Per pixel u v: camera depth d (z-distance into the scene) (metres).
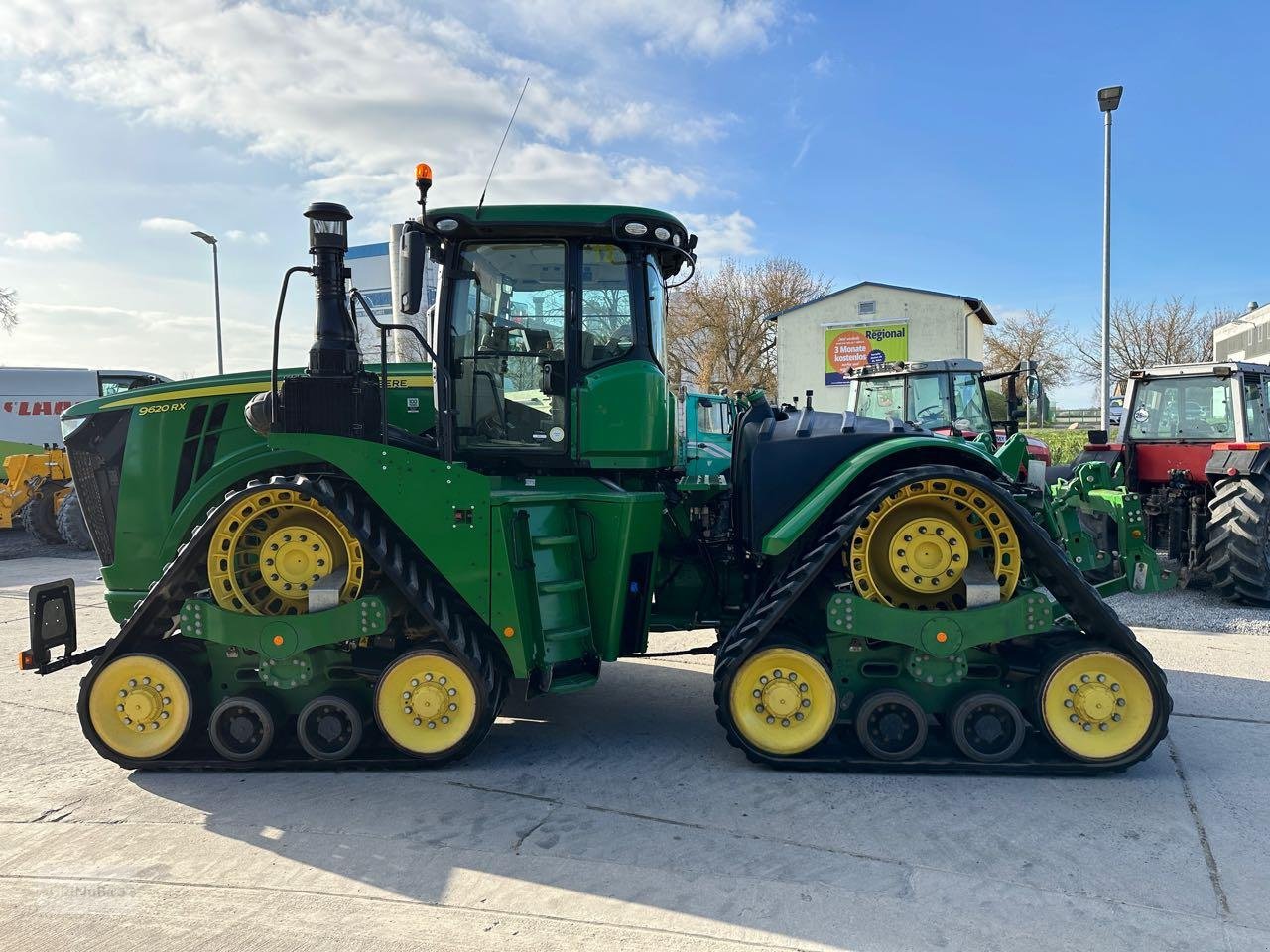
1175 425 7.84
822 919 2.59
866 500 3.67
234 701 3.80
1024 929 2.53
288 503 3.76
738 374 39.97
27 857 3.05
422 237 3.88
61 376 16.48
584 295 4.11
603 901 2.70
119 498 4.38
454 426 4.11
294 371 4.34
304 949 2.47
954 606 3.81
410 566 3.74
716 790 3.56
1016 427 10.60
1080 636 3.78
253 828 3.25
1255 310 37.81
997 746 3.68
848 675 3.82
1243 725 4.25
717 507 4.73
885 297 30.34
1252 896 2.69
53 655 5.84
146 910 2.68
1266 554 6.77
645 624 4.13
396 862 2.97
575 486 4.11
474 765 3.88
